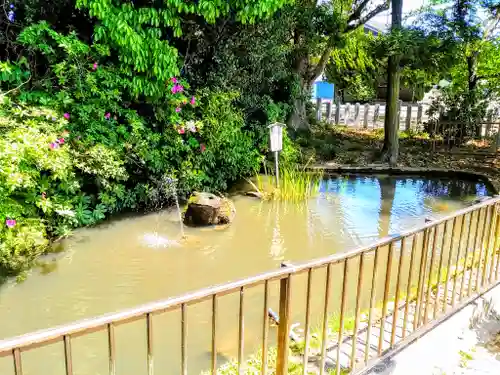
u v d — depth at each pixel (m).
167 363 2.93
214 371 1.74
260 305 3.73
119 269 4.48
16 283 4.14
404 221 6.30
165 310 1.52
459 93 12.13
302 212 6.64
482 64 12.48
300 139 11.02
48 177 5.03
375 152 10.98
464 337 2.89
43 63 5.83
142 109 6.73
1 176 4.13
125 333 3.29
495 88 12.12
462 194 7.95
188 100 6.80
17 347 1.22
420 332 2.69
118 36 5.58
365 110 14.65
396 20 10.04
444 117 12.10
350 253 2.11
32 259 4.68
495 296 3.36
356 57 13.23
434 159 10.56
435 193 8.01
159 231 5.64
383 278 4.21
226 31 7.53
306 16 9.70
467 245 3.06
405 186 8.55
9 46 5.79
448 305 3.11
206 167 7.11
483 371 2.57
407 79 12.06
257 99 8.80
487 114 12.17
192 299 1.58
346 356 2.52
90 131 5.63
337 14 10.23
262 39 8.12
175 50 6.12
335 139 12.09
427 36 9.53
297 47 10.30
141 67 5.90
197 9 6.03
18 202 4.66
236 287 1.70
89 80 5.62
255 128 8.56
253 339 3.19
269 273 1.80
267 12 6.45
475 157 10.64
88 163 5.46
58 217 5.26
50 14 6.21
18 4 5.82
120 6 5.86
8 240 4.32
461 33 9.51
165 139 6.60
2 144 4.08
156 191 6.45
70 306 3.74
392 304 3.41
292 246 5.23
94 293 3.97
